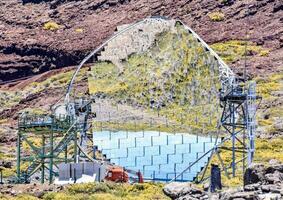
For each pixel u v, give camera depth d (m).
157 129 175.88
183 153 169.12
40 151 195.50
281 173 126.25
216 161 193.75
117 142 175.38
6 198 148.12
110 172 164.88
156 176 168.12
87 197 146.50
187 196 137.50
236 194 116.94
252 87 175.12
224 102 172.62
